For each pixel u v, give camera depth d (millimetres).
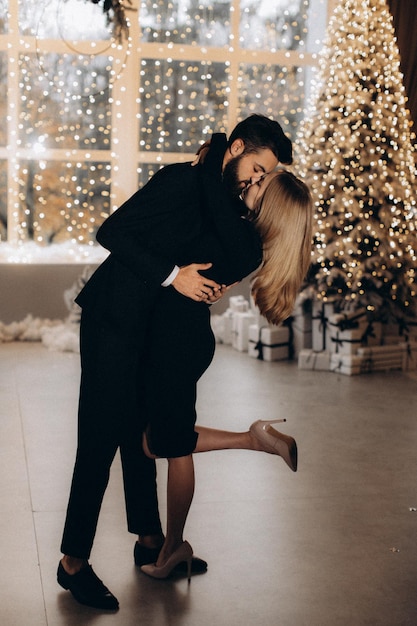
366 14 5859
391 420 4699
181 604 2648
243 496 3527
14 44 6758
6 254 6871
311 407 4930
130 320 2570
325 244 5867
